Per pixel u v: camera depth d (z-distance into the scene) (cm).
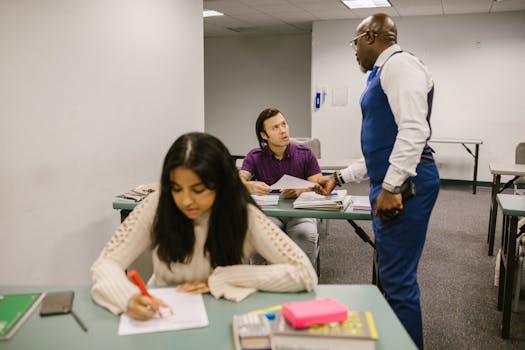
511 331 249
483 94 696
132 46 326
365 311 113
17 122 230
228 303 120
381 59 191
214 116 980
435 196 184
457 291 304
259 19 741
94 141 288
